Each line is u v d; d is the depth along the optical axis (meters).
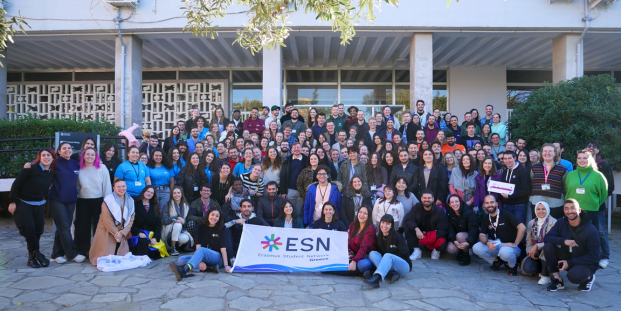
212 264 5.29
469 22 9.20
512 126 9.34
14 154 8.16
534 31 9.44
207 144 8.06
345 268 5.21
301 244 5.38
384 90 13.67
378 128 8.51
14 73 14.05
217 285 4.61
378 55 12.54
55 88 13.77
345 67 13.36
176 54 11.92
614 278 5.20
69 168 5.51
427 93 9.55
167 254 6.06
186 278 4.87
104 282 4.64
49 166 5.41
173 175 6.92
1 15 5.33
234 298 4.18
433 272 5.41
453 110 13.43
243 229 5.42
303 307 3.98
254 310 3.86
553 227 4.91
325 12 4.91
